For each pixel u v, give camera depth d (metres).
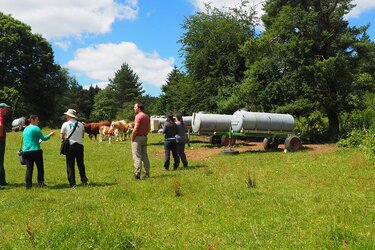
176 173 13.77
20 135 35.28
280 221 7.69
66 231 6.39
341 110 27.91
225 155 20.08
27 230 6.32
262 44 27.84
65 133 11.91
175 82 60.69
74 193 10.72
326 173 13.10
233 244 6.50
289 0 28.81
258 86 28.47
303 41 26.36
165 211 8.60
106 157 19.91
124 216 7.96
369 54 27.75
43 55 68.50
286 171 13.73
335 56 26.81
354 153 18.23
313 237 6.63
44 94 70.00
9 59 65.06
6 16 66.50
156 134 37.38
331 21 28.28
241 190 10.44
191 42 40.06
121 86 116.06
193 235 6.95
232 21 38.84
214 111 38.09
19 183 13.08
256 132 22.20
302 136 25.27
